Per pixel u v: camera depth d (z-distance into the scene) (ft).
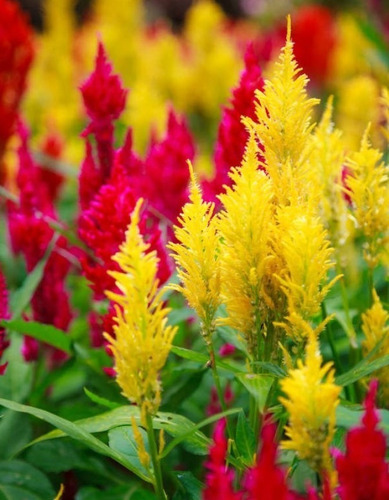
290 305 3.21
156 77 9.40
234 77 8.78
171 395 3.94
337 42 9.85
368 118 5.79
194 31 9.96
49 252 4.16
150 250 3.67
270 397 3.39
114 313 3.54
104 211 3.58
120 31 9.42
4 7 5.36
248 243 3.23
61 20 10.02
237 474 3.44
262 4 16.08
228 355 4.17
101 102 3.92
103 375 4.14
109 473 3.95
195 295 3.29
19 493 3.71
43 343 4.50
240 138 3.65
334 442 3.33
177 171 4.22
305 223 3.16
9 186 6.39
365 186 3.55
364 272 4.29
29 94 8.77
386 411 3.17
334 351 3.81
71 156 7.80
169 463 4.00
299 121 3.34
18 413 4.02
